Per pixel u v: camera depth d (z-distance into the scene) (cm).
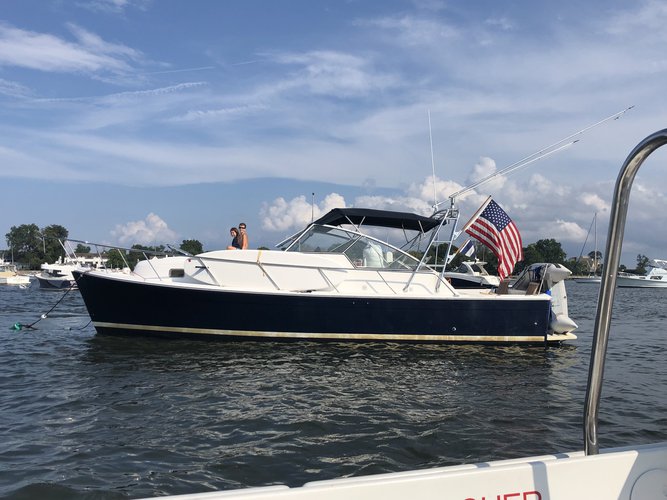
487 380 851
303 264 1133
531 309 1148
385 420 629
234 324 1095
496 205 1259
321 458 511
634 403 724
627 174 193
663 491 203
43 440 554
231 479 464
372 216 1209
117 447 534
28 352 1017
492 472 186
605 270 203
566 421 638
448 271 3198
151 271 1201
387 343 1118
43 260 12175
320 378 837
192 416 636
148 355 986
